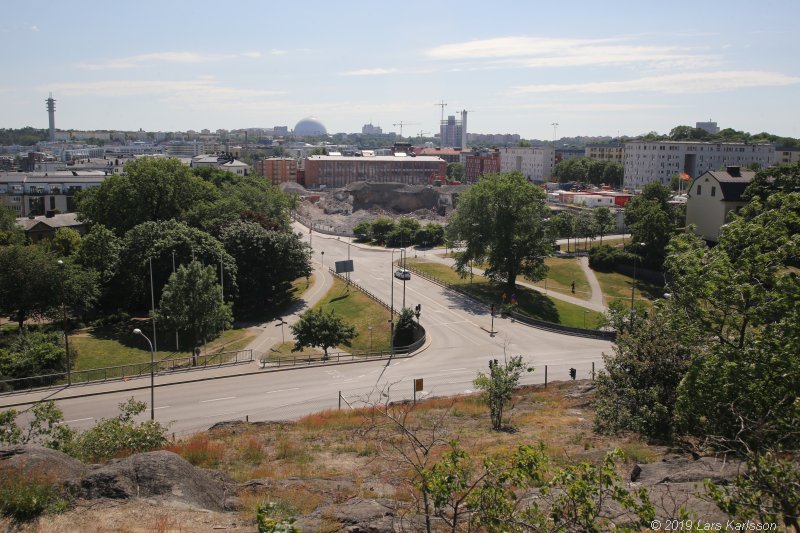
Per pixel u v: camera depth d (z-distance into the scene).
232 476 23.16
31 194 147.12
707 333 23.25
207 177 140.88
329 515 16.61
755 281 22.06
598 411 27.67
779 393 18.91
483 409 37.66
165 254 71.19
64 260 67.50
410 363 54.53
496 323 68.50
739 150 189.25
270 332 69.56
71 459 20.72
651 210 91.12
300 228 151.62
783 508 11.02
